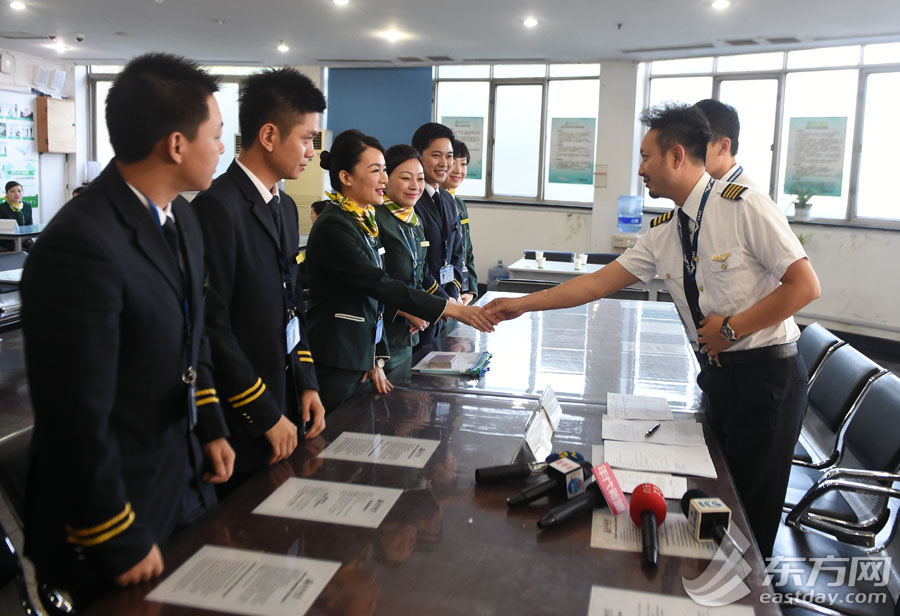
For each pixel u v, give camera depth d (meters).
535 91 8.75
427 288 3.04
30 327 1.06
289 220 1.79
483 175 9.14
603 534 1.25
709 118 2.22
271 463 1.55
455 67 9.01
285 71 1.68
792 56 7.21
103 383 1.09
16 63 9.09
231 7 6.21
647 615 1.01
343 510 1.32
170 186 1.27
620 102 8.08
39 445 1.09
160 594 1.05
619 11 5.82
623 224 8.24
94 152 10.52
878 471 2.00
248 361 1.61
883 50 6.63
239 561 1.14
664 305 3.89
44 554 1.18
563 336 3.02
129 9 6.42
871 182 6.85
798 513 2.01
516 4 5.74
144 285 1.19
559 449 1.67
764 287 1.83
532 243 8.92
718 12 5.71
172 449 1.33
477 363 2.42
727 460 1.90
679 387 2.26
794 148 7.29
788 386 1.83
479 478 1.43
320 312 2.20
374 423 1.82
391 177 2.68
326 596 1.04
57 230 1.08
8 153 9.20
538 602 1.03
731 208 1.81
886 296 6.65
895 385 2.24
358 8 6.08
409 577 1.09
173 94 1.20
